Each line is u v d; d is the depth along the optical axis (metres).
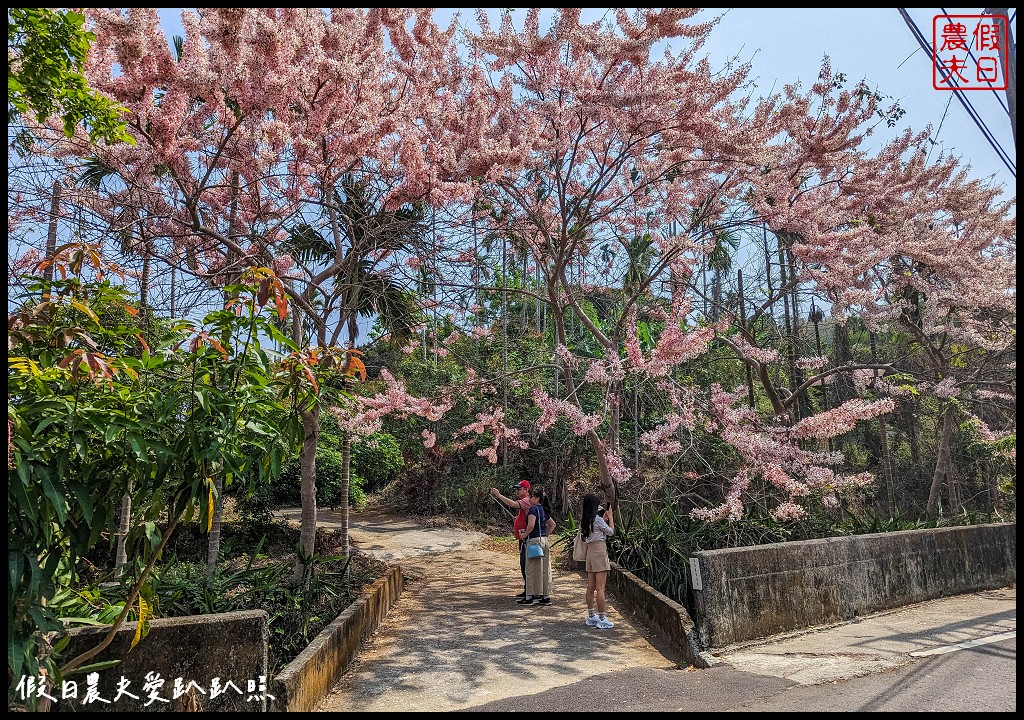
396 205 8.19
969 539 8.80
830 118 10.11
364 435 9.27
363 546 11.80
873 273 11.16
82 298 3.68
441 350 11.55
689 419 8.29
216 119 7.42
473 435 14.81
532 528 8.24
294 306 7.99
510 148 8.88
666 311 10.96
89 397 3.33
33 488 3.01
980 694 4.37
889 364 10.02
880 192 10.77
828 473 7.58
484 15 8.48
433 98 9.02
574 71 8.59
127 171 6.73
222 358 3.58
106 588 5.32
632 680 5.09
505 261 11.42
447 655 6.11
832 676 4.93
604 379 7.99
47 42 4.09
